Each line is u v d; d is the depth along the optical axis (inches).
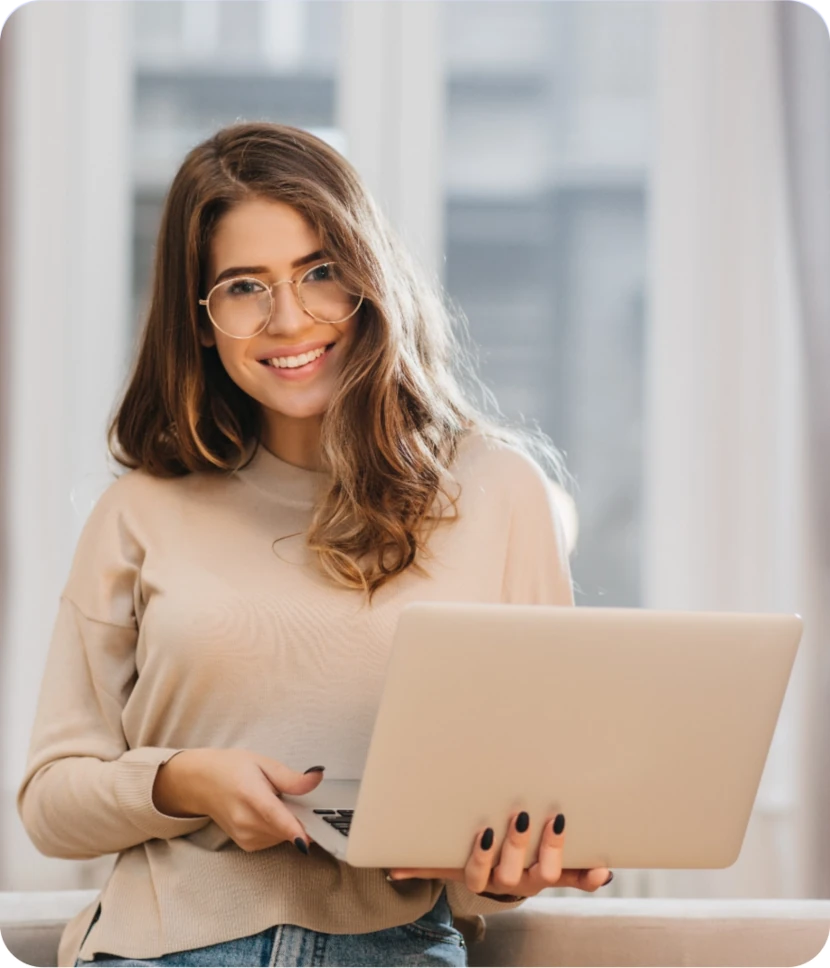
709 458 109.5
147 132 111.0
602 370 114.8
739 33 109.8
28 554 103.9
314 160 55.4
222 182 54.4
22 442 104.3
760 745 44.3
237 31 112.0
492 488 56.5
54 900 60.8
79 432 107.0
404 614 39.8
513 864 42.9
